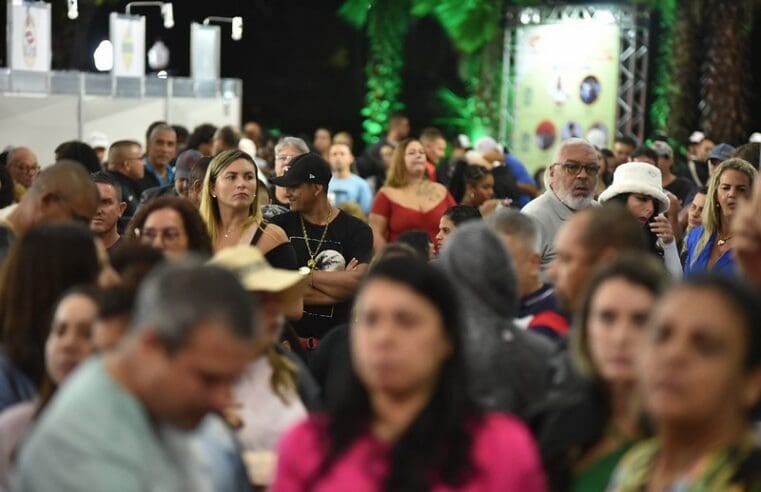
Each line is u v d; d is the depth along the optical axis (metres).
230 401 7.17
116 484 5.52
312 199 14.76
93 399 5.62
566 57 38.72
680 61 40.81
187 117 36.66
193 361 5.51
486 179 20.66
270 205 16.61
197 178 15.23
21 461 5.69
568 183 14.12
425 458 6.00
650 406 5.41
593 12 38.50
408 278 6.10
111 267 8.38
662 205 14.19
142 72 35.38
